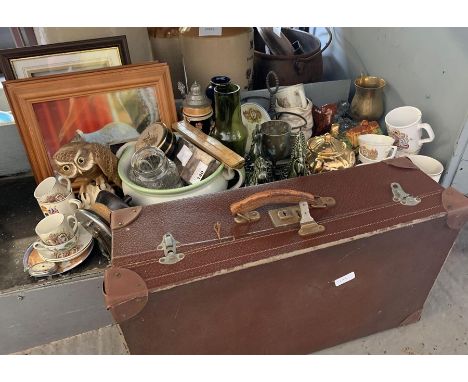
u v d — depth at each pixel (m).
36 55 0.99
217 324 0.79
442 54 1.03
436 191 0.86
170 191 0.88
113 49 1.04
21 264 0.93
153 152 0.91
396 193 0.85
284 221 0.78
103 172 0.95
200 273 0.69
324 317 0.90
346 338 1.00
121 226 0.78
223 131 1.02
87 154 0.92
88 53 1.03
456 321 1.07
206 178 0.91
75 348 1.08
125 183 0.93
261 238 0.75
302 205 0.78
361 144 1.10
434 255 0.89
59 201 0.93
